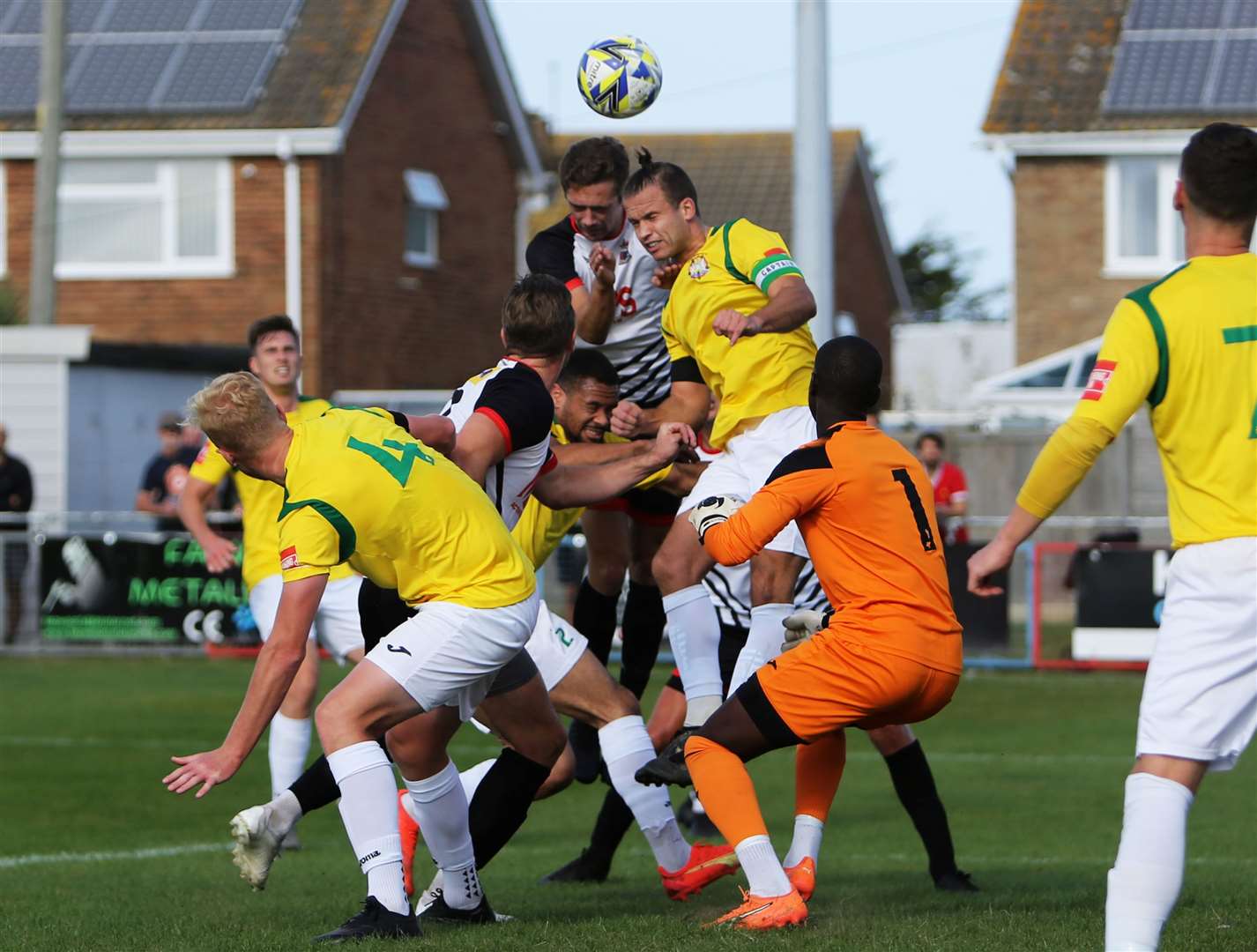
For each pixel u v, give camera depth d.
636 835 21.06
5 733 28.31
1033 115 58.34
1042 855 17.58
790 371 14.76
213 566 19.55
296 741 18.53
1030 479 10.03
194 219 57.75
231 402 11.37
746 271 14.51
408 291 61.66
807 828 12.75
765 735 11.65
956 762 25.31
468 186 65.50
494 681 12.34
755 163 82.75
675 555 15.05
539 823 21.59
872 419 51.34
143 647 38.34
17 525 39.34
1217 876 15.67
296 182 56.84
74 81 58.50
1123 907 9.23
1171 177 57.53
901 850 18.34
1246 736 9.41
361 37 58.53
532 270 16.75
